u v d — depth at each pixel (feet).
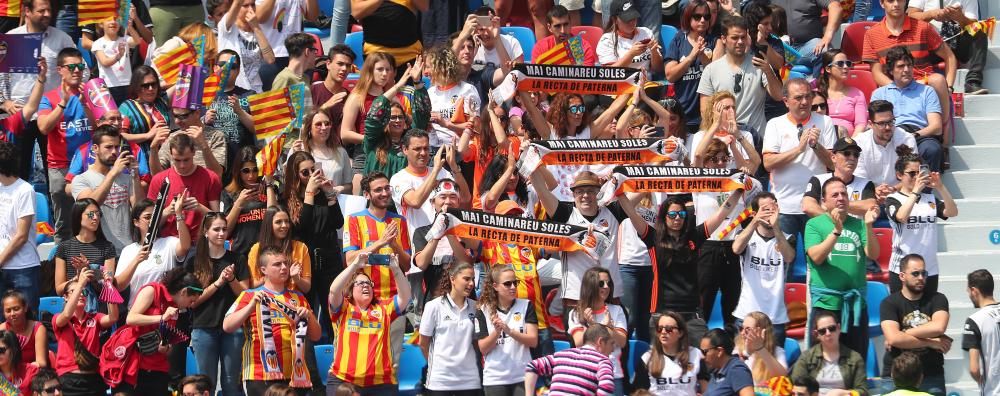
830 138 102.99
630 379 88.43
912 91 108.88
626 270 93.04
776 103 110.32
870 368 93.35
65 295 87.30
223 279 86.38
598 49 117.50
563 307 91.20
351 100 104.53
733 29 107.14
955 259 102.47
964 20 116.88
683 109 104.99
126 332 85.66
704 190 89.81
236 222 91.25
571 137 99.71
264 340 84.43
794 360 90.02
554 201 91.56
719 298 96.22
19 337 87.20
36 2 113.50
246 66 116.57
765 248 90.53
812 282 90.22
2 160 93.66
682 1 126.72
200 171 97.30
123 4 115.14
